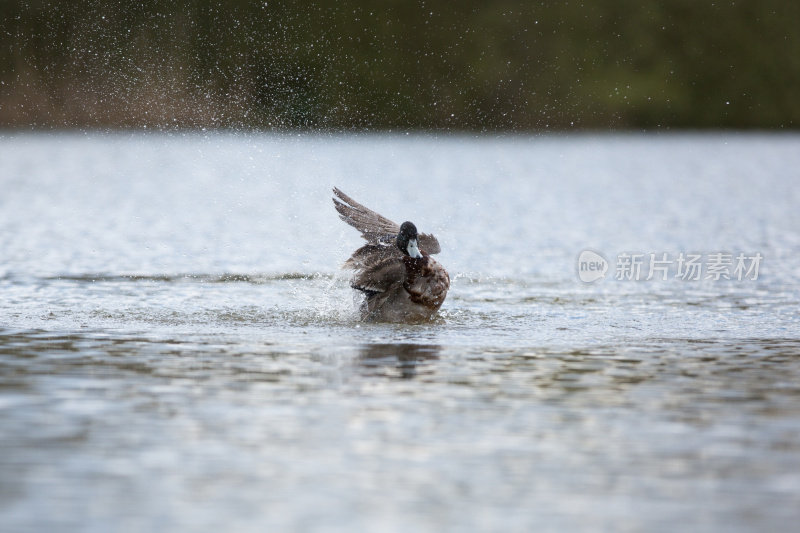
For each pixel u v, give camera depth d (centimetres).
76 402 2319
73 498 1753
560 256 5444
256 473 1875
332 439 2067
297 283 4447
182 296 4022
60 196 8494
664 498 1770
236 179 9988
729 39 17988
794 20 18350
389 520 1678
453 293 4212
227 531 1633
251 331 3262
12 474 1858
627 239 6166
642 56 17638
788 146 15100
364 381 2553
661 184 10056
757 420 2222
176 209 7681
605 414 2262
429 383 2539
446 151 13600
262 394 2412
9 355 2811
